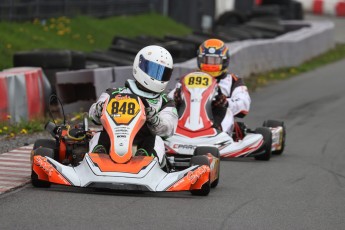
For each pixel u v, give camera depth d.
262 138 39.03
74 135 30.91
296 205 29.27
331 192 32.28
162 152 30.19
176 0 109.19
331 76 83.94
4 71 47.84
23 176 32.09
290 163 39.59
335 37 129.00
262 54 81.81
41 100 49.28
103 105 29.95
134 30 93.94
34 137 42.97
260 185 33.12
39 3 79.88
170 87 57.00
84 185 27.50
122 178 27.45
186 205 27.72
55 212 25.80
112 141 28.30
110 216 25.50
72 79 50.69
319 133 50.44
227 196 30.05
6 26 72.88
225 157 38.81
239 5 117.31
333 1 153.50
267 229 25.19
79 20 86.69
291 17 126.38
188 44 76.38
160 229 24.23
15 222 24.38
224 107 39.56
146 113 29.73
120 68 54.81
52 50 53.72
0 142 40.91
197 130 37.84
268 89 72.44
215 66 40.97
